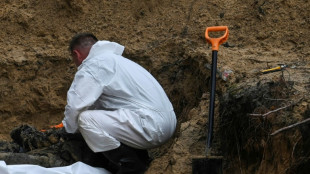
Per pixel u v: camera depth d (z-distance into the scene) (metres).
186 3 7.74
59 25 7.91
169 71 7.11
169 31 7.48
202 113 5.71
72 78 7.44
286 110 4.76
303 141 4.48
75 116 5.05
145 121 5.00
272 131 4.74
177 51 7.20
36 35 7.89
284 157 4.59
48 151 5.64
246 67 6.14
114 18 7.82
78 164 5.02
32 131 5.87
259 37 7.07
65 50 7.63
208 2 7.66
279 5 7.32
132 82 5.11
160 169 5.15
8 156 5.27
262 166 4.77
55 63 7.57
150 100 5.10
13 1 8.10
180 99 6.86
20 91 7.44
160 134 5.09
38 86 7.44
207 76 6.37
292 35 6.96
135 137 5.01
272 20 7.20
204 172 4.75
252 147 4.96
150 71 7.18
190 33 7.37
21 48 7.71
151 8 7.82
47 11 8.03
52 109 7.42
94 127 4.97
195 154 5.20
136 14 7.80
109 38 7.62
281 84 5.12
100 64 5.07
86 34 5.42
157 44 7.35
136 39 7.50
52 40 7.80
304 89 5.06
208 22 7.43
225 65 6.21
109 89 5.06
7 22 7.96
